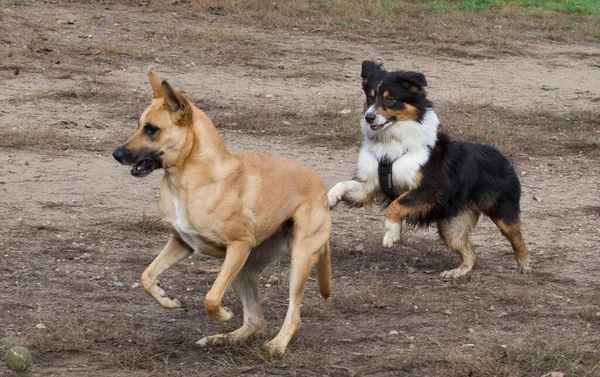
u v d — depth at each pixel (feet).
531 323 31.12
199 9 91.61
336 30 90.27
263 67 74.74
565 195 49.75
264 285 33.99
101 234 38.96
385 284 35.09
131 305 31.24
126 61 72.59
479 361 26.68
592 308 32.27
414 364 26.61
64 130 55.26
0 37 75.05
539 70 83.41
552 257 39.78
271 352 26.50
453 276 36.76
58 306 30.66
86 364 26.04
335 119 60.95
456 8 107.96
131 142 25.25
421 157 36.86
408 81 37.27
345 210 44.98
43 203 42.86
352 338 28.86
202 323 29.89
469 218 37.73
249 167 26.50
